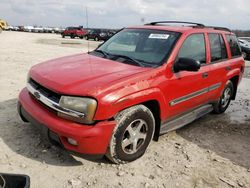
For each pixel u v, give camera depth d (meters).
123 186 3.43
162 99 4.13
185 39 4.72
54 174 3.54
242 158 4.46
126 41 4.96
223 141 5.04
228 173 3.96
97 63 4.27
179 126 4.78
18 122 4.91
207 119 6.16
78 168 3.70
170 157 4.22
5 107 5.62
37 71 4.12
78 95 3.38
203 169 4.00
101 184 3.42
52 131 3.48
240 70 6.67
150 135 4.11
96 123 3.43
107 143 3.50
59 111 3.47
